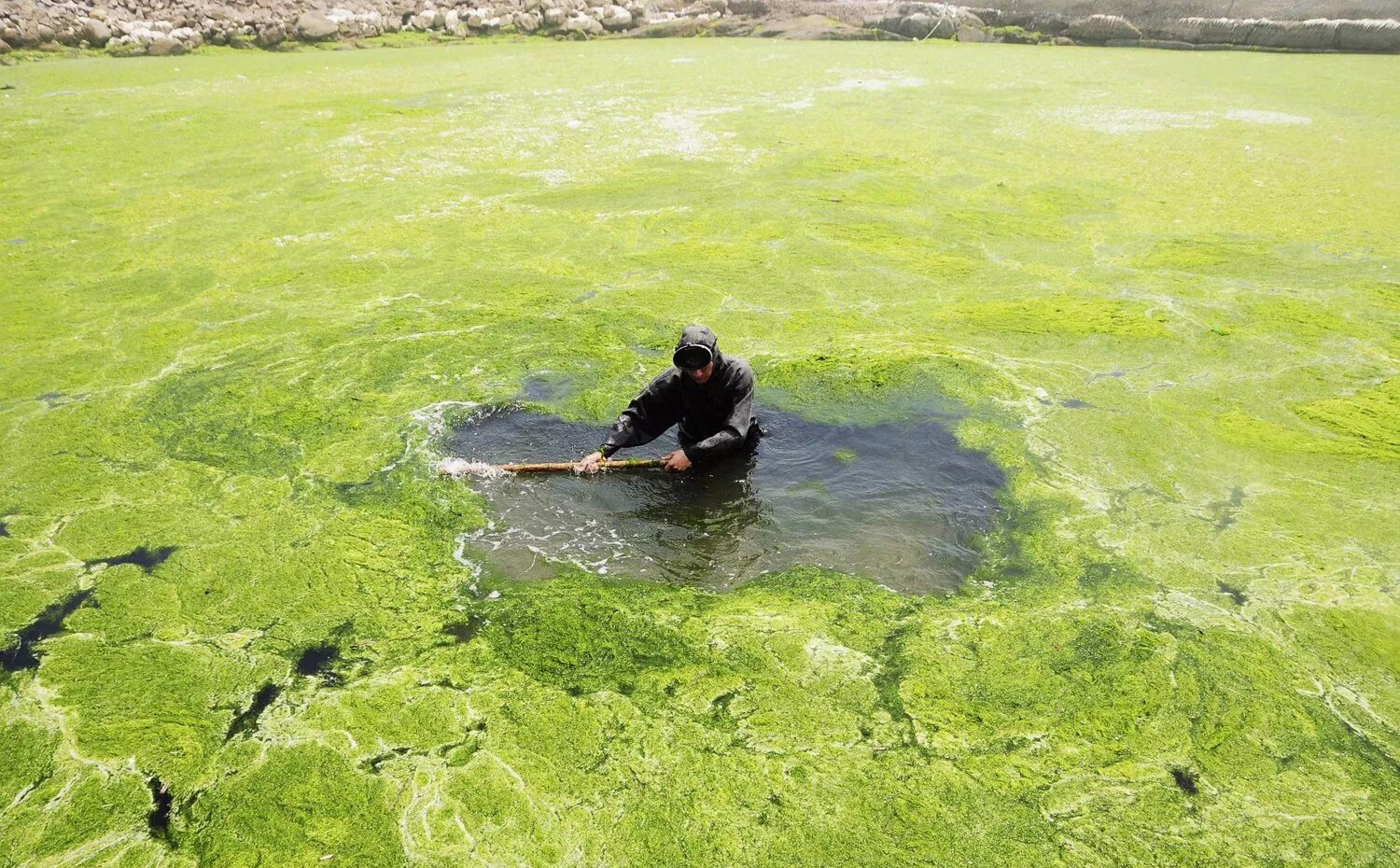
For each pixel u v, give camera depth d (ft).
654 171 31.40
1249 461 15.25
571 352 19.11
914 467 15.33
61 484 15.10
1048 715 10.61
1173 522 13.83
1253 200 27.55
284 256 24.44
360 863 8.93
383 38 64.23
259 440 16.34
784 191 29.04
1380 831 9.14
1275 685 10.91
